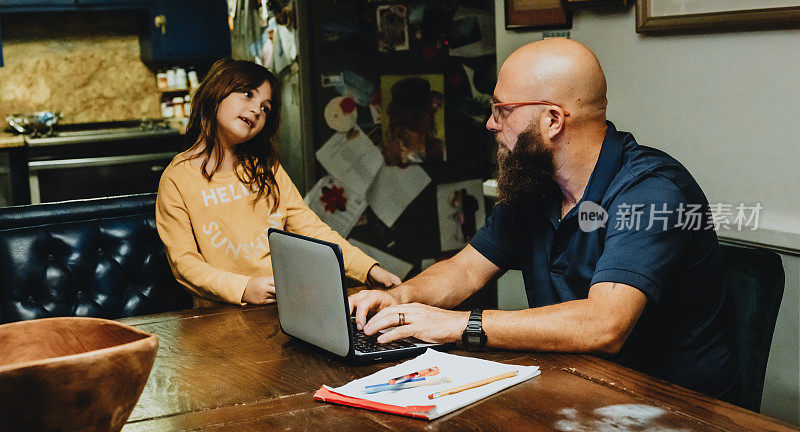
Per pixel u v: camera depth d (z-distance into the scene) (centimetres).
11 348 91
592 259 144
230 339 142
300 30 329
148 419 105
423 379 112
